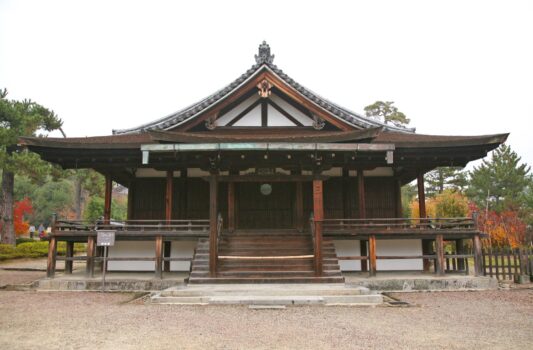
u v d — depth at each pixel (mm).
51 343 7422
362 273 16766
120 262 17562
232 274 13664
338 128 17391
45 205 72312
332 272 13789
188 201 18516
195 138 14914
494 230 34594
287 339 7637
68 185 75750
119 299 12508
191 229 17188
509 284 15930
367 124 16172
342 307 10859
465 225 15766
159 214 18547
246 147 13016
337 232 15344
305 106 16844
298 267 14102
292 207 18547
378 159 17266
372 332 8172
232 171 17859
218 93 16922
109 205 17516
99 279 14680
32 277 19438
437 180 55812
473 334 8070
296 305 11125
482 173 50125
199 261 14367
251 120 17891
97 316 9766
